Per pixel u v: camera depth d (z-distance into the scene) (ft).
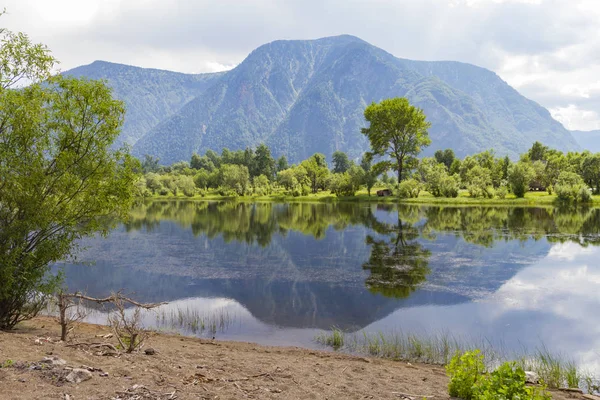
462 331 49.34
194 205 288.71
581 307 59.31
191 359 29.66
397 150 326.65
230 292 68.18
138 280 76.18
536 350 43.01
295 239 127.85
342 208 247.09
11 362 21.30
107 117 39.78
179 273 82.17
